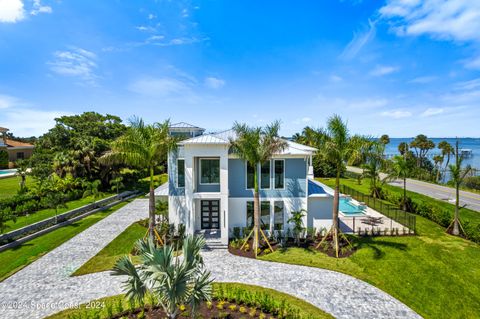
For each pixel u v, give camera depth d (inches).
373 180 1384.1
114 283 545.3
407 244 745.6
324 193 861.8
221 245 732.7
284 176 808.9
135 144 655.8
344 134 671.1
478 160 4835.1
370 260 650.2
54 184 1251.2
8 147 2304.4
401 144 2787.9
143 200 1391.5
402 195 1226.6
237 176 808.9
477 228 786.2
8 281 550.3
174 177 786.8
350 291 520.1
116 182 1428.4
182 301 371.6
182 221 791.1
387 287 535.8
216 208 853.8
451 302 489.7
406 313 455.2
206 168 813.9
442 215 925.2
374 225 903.7
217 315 426.0
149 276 352.2
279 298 490.9
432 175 2070.6
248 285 538.3
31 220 929.5
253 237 784.3
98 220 1006.4
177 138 735.7
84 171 1370.6
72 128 1995.6
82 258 660.7
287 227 813.9
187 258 361.4
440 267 615.5
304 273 590.6
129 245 743.7
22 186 1228.5
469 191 1589.6
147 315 427.5
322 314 446.0
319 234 801.6
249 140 679.1
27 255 676.1
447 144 2851.9
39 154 1646.2
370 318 439.2
